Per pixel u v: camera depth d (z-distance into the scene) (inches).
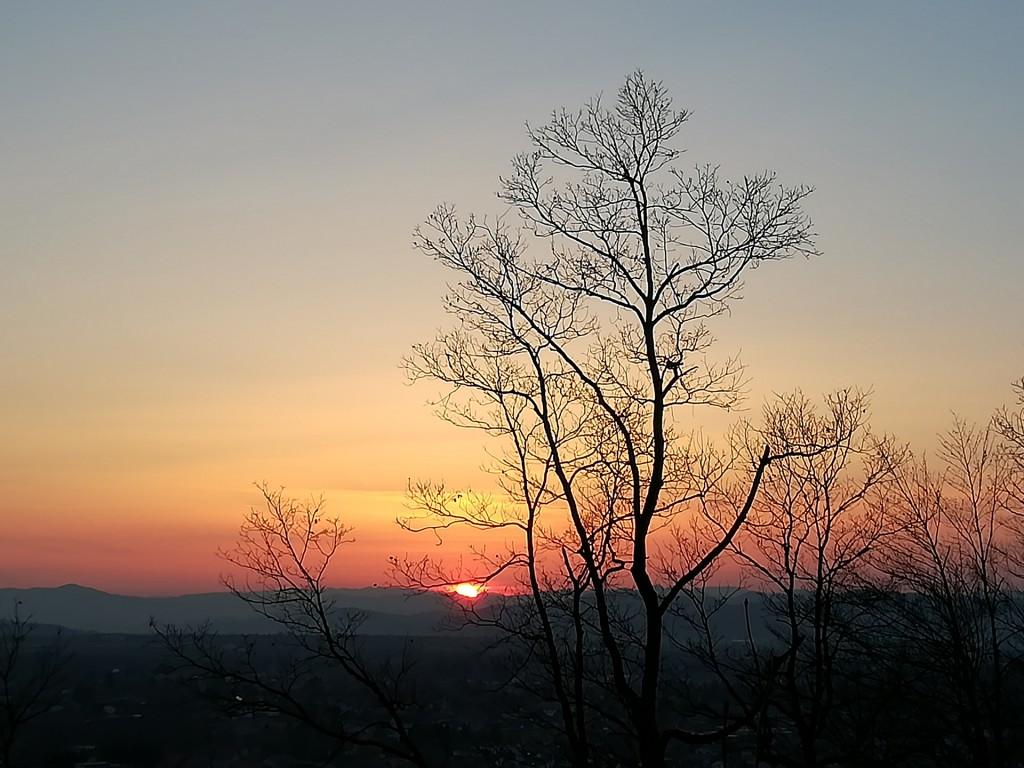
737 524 740.7
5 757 1047.0
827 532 812.6
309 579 768.3
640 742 712.4
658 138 756.6
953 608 867.4
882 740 861.8
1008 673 886.4
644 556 734.5
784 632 862.5
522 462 791.7
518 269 781.3
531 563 781.9
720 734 698.2
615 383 783.7
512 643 783.1
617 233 762.8
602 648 791.7
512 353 789.9
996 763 839.7
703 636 827.4
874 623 861.2
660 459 743.1
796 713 743.1
